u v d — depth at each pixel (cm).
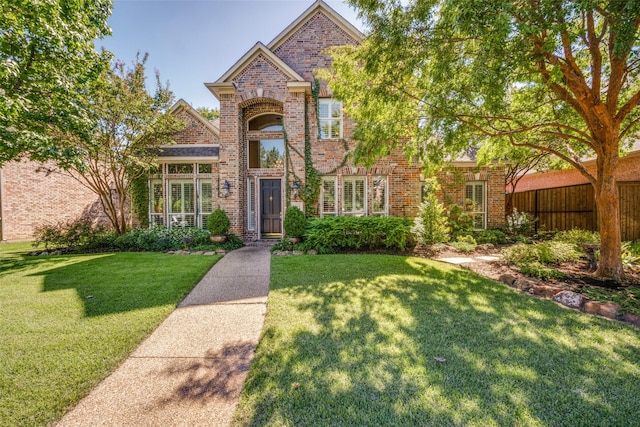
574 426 198
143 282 562
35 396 233
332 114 1156
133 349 314
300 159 1105
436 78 544
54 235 985
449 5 413
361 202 1155
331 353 293
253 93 1101
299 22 1171
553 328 349
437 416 207
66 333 344
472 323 365
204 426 203
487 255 877
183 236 1021
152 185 1263
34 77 684
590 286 504
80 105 827
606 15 403
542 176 1534
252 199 1198
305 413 212
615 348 302
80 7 678
